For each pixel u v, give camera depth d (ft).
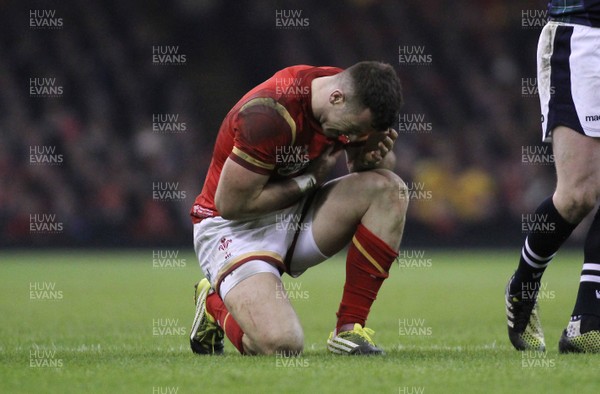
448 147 300.40
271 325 55.21
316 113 56.24
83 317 99.14
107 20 307.17
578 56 57.72
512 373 47.06
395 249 58.39
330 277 180.65
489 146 303.07
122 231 270.67
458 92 315.17
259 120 55.47
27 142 269.44
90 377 46.24
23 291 138.41
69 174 270.67
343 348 57.57
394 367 49.34
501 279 171.01
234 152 56.18
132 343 69.97
